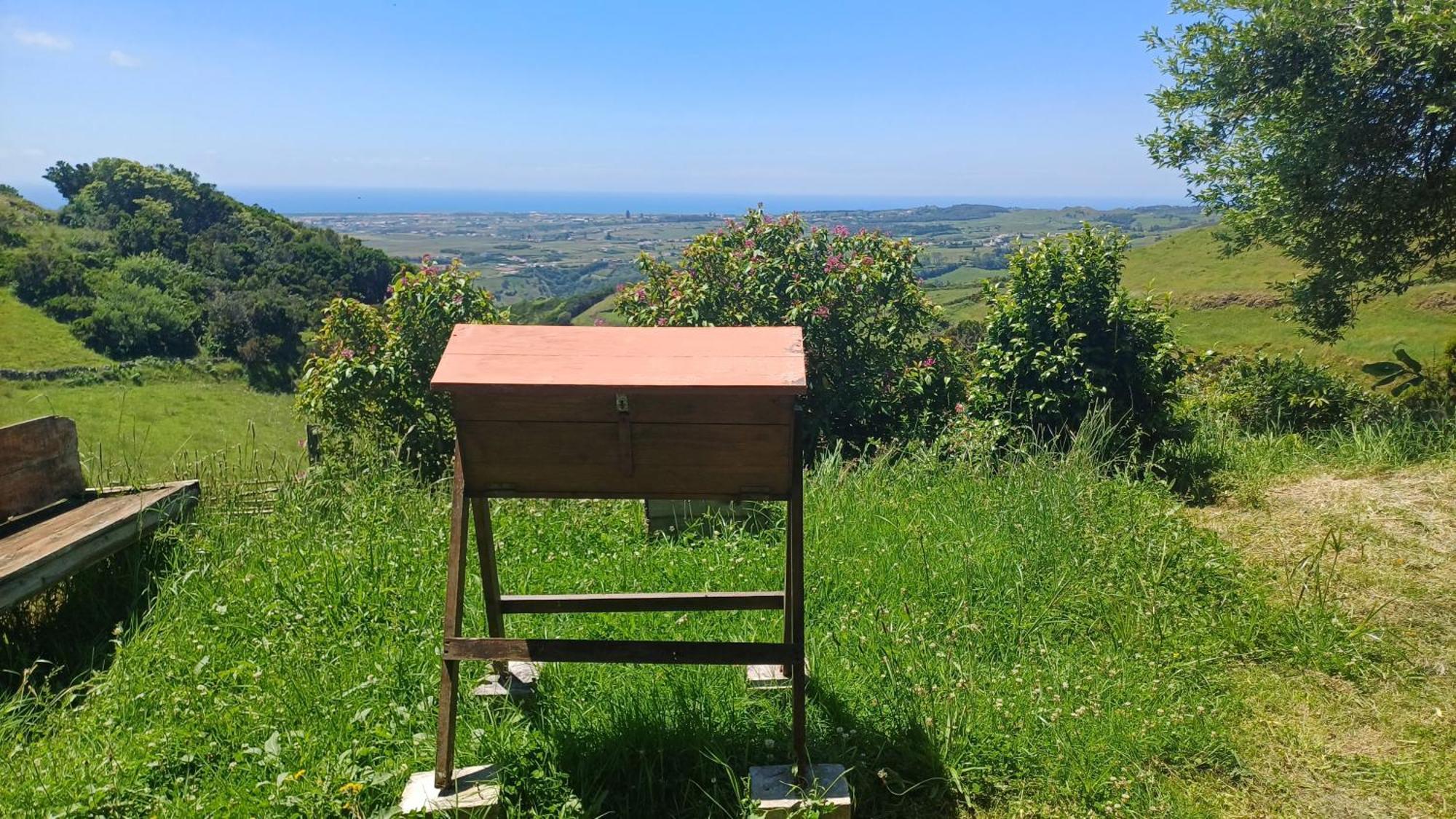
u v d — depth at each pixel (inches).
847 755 119.7
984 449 246.4
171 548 182.4
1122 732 124.6
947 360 358.3
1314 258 376.5
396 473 229.8
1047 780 118.1
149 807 108.0
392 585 166.6
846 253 359.9
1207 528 208.8
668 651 110.1
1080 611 163.6
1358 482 231.6
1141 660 146.6
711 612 155.0
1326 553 191.3
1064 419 267.0
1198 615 161.5
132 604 169.3
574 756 117.7
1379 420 295.3
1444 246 352.5
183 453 235.8
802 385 101.1
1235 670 148.3
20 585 149.2
